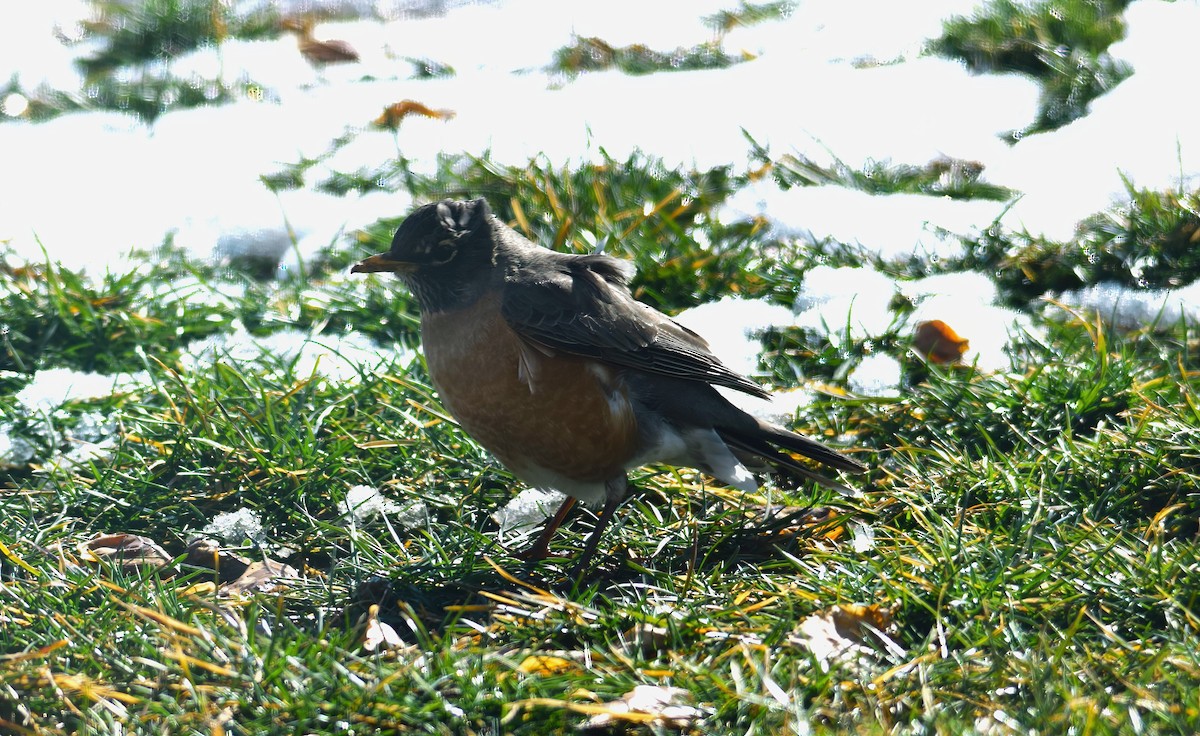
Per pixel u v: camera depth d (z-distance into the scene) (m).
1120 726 5.79
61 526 8.91
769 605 7.48
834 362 11.16
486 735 6.23
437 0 25.16
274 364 11.35
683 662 6.53
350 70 21.36
